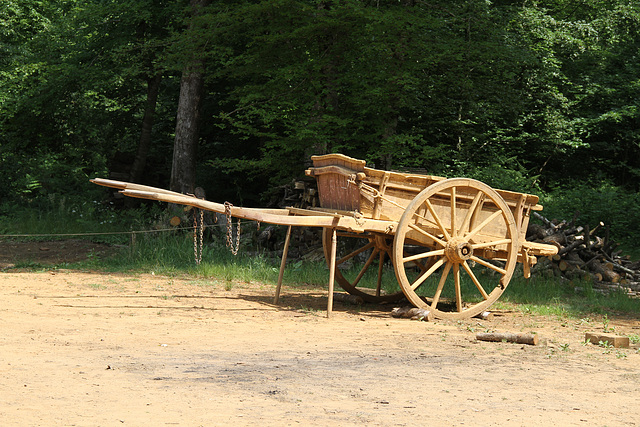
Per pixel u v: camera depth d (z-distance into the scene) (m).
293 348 7.57
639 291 15.59
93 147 31.70
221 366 6.50
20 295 11.09
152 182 27.09
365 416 4.89
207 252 16.86
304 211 11.28
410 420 4.82
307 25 18.88
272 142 19.98
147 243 17.08
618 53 31.28
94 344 7.41
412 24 18.92
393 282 14.53
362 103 18.67
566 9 30.59
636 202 24.47
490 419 4.91
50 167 27.53
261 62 20.48
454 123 23.48
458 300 10.77
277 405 5.14
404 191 10.67
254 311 10.44
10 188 24.66
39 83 25.88
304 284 14.34
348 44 19.56
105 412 4.84
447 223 10.90
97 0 25.00
